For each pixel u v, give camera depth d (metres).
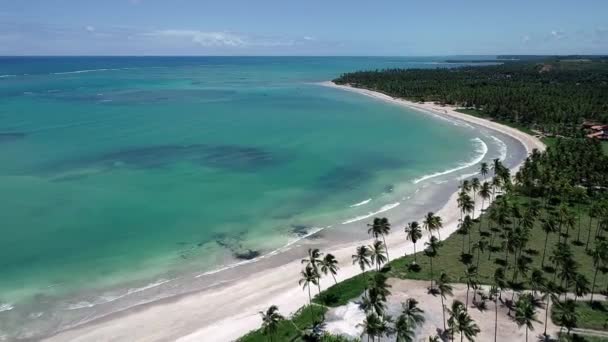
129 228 86.06
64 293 65.00
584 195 99.88
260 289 66.62
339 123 199.75
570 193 98.25
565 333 54.81
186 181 113.94
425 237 83.94
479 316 58.78
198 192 106.38
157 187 108.81
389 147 155.25
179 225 88.06
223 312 60.97
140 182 111.88
